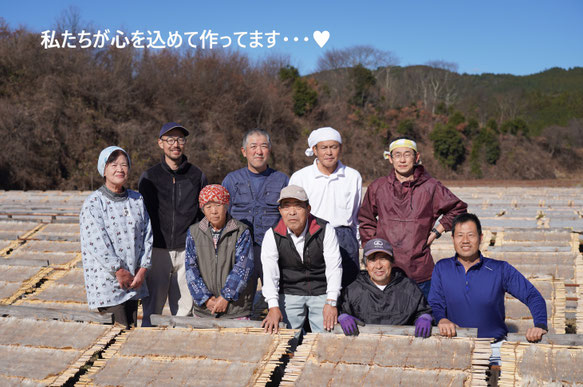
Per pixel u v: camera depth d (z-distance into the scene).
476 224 3.26
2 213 7.61
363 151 40.62
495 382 2.95
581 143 51.25
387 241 3.46
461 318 3.30
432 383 2.72
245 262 3.58
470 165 45.72
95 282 3.49
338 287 3.37
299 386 2.77
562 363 2.73
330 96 47.25
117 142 25.22
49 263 5.14
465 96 63.28
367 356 2.92
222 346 3.08
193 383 2.87
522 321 4.32
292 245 3.44
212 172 28.02
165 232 4.03
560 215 8.37
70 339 3.23
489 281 3.23
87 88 25.48
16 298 4.72
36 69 25.25
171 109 29.09
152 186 4.04
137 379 2.92
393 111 48.50
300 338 3.59
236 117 32.06
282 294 3.60
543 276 4.70
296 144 35.47
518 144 49.00
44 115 23.30
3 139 21.98
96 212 3.50
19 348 3.20
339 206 3.99
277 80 39.09
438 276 3.39
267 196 4.15
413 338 2.97
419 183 3.79
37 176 22.78
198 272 3.66
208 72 31.72
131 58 28.30
